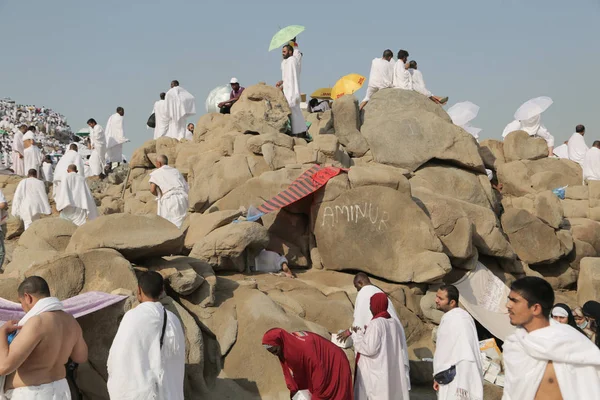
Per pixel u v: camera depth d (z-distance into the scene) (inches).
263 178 405.1
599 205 516.7
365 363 239.1
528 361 136.5
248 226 331.0
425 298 347.9
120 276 250.1
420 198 379.2
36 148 737.0
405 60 553.3
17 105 1445.6
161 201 409.4
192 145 523.8
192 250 329.7
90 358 227.1
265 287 315.9
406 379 243.3
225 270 336.2
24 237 297.0
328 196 369.4
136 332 184.9
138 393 179.6
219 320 275.9
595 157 562.9
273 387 259.9
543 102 647.8
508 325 353.4
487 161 574.9
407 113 501.4
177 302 272.1
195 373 251.3
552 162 577.0
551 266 466.0
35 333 169.3
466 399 202.1
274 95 494.3
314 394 223.6
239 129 468.1
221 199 413.4
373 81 545.0
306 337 226.2
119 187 651.5
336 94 609.3
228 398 254.5
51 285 239.3
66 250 269.3
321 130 501.4
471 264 378.0
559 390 133.5
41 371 172.4
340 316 306.3
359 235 360.5
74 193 466.0
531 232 439.8
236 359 267.1
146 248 268.1
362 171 374.3
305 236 386.6
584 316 255.4
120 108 787.4
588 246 468.1
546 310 140.7
